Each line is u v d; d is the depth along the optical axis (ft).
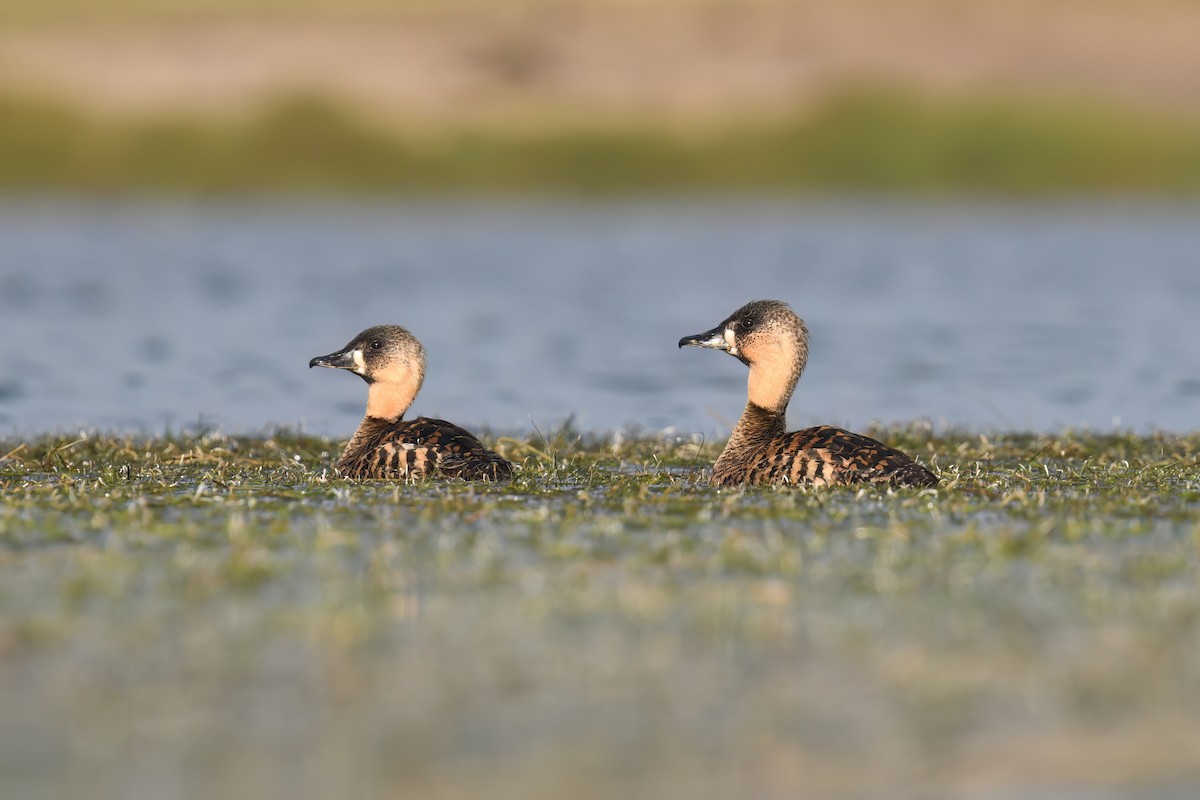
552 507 49.49
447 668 33.68
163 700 31.86
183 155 211.82
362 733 30.22
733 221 196.65
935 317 123.65
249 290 135.23
